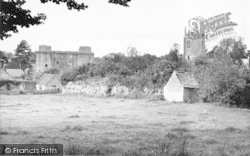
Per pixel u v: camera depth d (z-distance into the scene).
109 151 17.80
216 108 51.97
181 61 83.62
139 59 88.62
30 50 142.12
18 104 56.56
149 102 61.97
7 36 18.44
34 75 123.19
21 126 29.77
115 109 50.16
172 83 65.19
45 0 18.02
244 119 38.53
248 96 55.19
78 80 90.38
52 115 40.91
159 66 71.12
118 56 94.31
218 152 18.34
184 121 35.50
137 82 73.25
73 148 17.50
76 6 18.23
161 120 36.47
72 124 31.78
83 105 56.78
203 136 24.58
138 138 22.80
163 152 17.61
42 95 83.44
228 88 55.31
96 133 25.50
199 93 62.62
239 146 20.45
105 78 83.50
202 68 72.75
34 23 18.52
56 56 131.88
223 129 28.97
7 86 101.81
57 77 101.19
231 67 56.28
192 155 17.33
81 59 133.75
